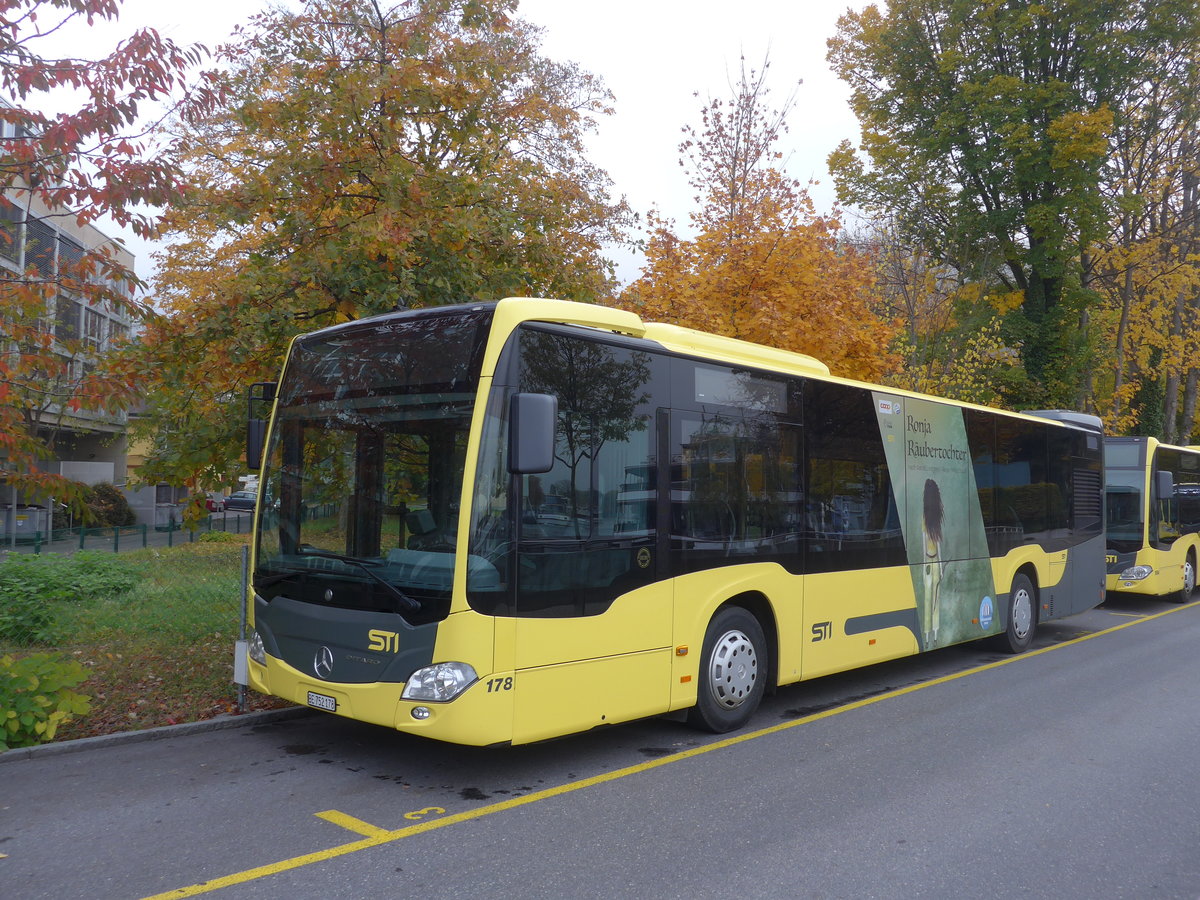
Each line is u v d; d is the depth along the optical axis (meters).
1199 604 18.31
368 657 5.82
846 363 16.25
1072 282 30.14
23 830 5.09
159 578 15.56
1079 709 8.69
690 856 4.89
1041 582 12.48
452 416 5.82
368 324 6.46
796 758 6.87
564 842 5.05
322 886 4.38
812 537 8.30
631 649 6.48
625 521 6.51
